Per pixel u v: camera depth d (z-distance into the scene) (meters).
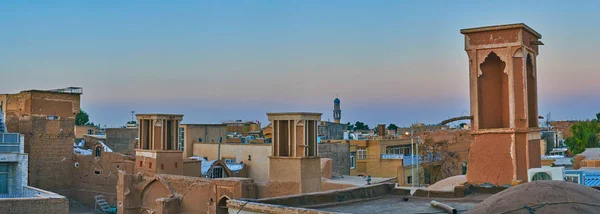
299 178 27.03
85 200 39.56
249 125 74.19
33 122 39.12
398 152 51.19
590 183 18.09
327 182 32.00
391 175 45.62
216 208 27.88
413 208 10.59
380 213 9.97
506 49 14.68
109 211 36.41
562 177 13.86
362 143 48.09
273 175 27.97
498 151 14.72
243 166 39.06
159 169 33.09
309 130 28.17
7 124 40.44
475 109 15.18
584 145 53.41
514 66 14.59
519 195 6.23
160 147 33.66
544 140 60.44
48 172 39.66
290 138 27.84
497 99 15.10
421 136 54.34
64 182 40.44
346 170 45.03
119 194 33.94
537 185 6.36
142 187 33.41
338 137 66.50
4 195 31.69
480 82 15.24
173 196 30.41
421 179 45.28
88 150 45.75
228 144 41.16
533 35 15.45
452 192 11.96
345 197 11.62
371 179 35.00
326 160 35.75
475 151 15.10
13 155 32.88
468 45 15.29
